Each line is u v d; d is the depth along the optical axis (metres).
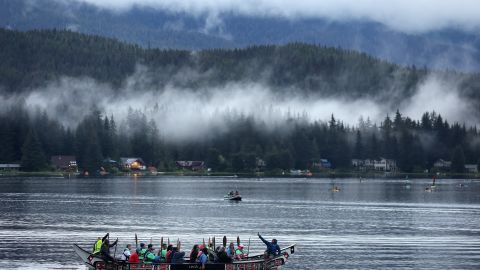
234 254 72.38
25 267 77.69
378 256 88.00
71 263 80.06
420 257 87.56
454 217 138.12
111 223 119.50
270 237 104.56
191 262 70.00
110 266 69.38
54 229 109.75
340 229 115.62
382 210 154.00
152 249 72.75
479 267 81.44
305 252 90.81
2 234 102.94
